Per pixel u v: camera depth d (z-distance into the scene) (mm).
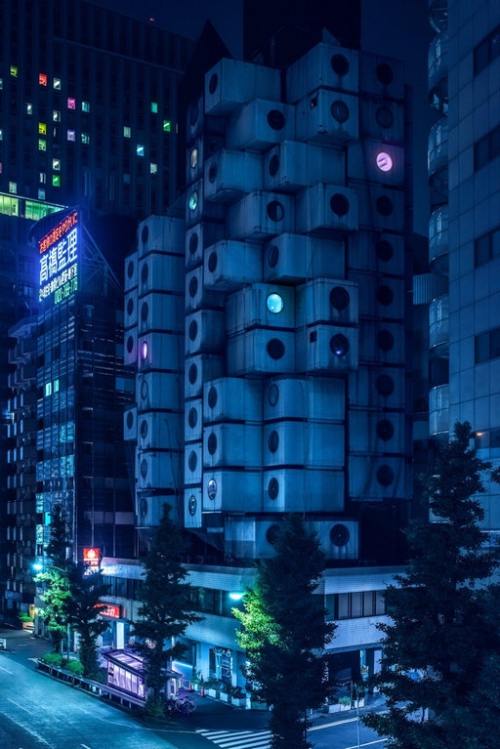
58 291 105500
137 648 59719
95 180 165250
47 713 60344
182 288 84125
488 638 31516
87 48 168125
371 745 51594
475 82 46969
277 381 70938
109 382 100562
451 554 32844
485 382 44938
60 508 96562
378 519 77812
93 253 101688
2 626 114625
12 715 59719
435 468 34031
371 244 75375
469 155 47281
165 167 174500
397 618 33438
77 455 97562
